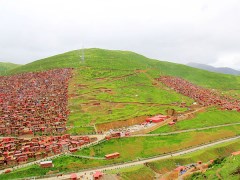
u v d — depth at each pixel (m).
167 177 180.12
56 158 193.00
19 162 189.38
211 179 156.12
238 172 154.25
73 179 164.62
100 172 169.62
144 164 192.62
